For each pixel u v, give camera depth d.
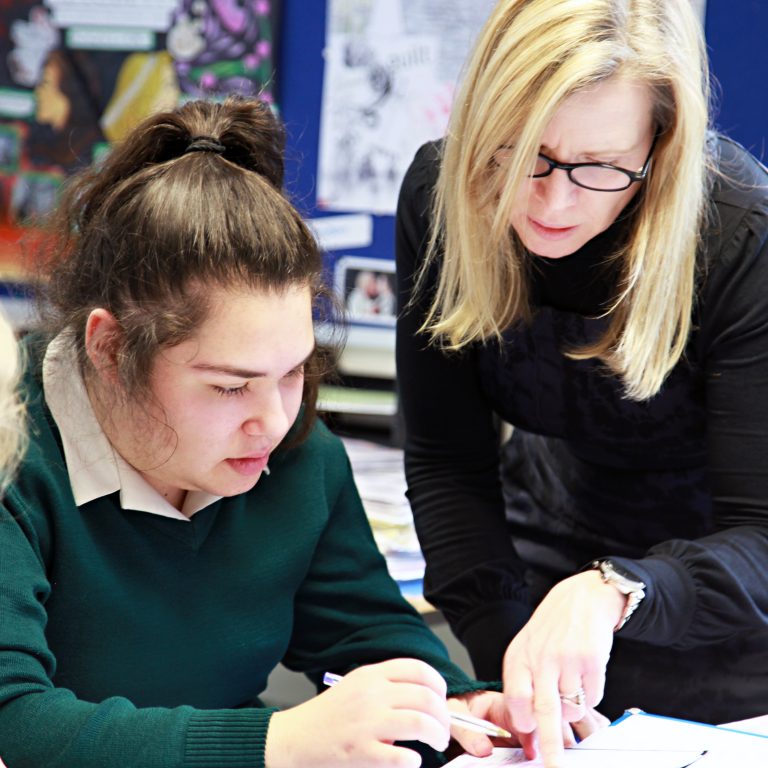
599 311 1.46
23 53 2.61
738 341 1.35
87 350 1.16
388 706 1.03
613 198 1.29
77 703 1.07
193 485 1.18
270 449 1.17
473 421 1.63
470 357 1.59
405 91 2.49
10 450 0.92
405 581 1.70
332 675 1.19
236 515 1.31
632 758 1.12
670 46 1.22
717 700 1.53
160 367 1.10
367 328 2.52
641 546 1.62
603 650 1.18
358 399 2.36
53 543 1.18
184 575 1.26
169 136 1.19
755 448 1.34
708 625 1.30
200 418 1.12
